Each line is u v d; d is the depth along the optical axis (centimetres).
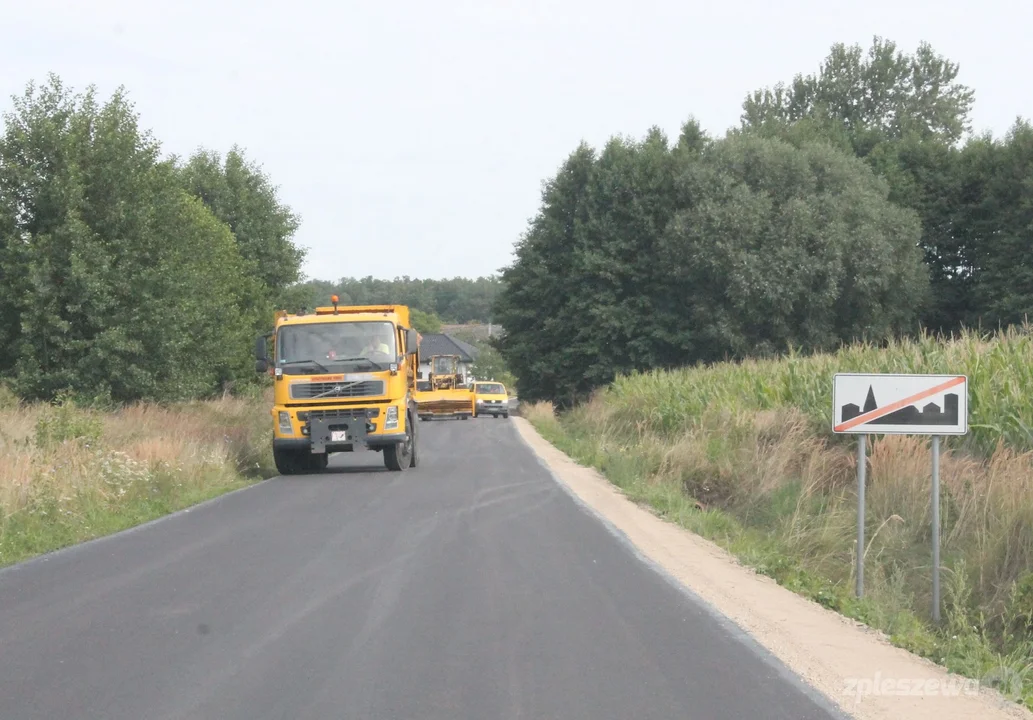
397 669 863
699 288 7012
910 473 1825
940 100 11456
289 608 1091
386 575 1267
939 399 1219
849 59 11669
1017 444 1888
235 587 1202
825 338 6788
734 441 2619
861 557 1293
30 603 1130
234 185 7188
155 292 4141
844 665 916
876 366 2758
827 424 2431
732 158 7188
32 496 1706
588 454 3173
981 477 1753
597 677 845
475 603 1114
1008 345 2386
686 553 1500
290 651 920
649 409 3791
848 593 1298
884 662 938
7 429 2505
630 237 7325
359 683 825
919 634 1089
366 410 2677
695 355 7081
